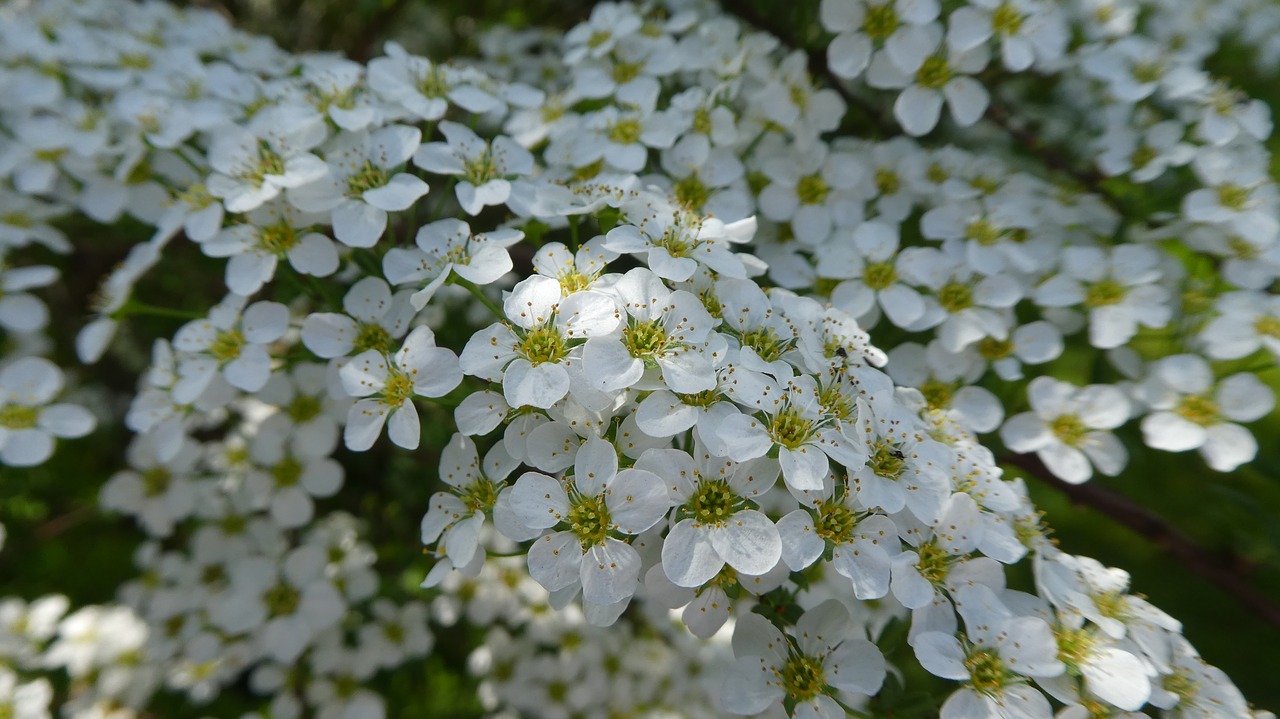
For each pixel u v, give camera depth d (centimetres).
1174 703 5
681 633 10
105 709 9
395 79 7
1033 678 5
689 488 5
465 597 10
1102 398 7
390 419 5
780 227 8
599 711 10
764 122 8
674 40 8
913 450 5
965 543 5
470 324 8
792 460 5
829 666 5
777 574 5
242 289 6
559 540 5
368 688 10
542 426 5
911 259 7
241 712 10
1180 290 7
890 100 8
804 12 8
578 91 8
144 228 8
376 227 6
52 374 7
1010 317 7
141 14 8
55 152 7
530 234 7
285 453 8
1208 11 8
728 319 5
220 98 7
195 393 6
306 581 8
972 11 7
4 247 7
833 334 6
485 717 11
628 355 5
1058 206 7
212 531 9
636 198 6
